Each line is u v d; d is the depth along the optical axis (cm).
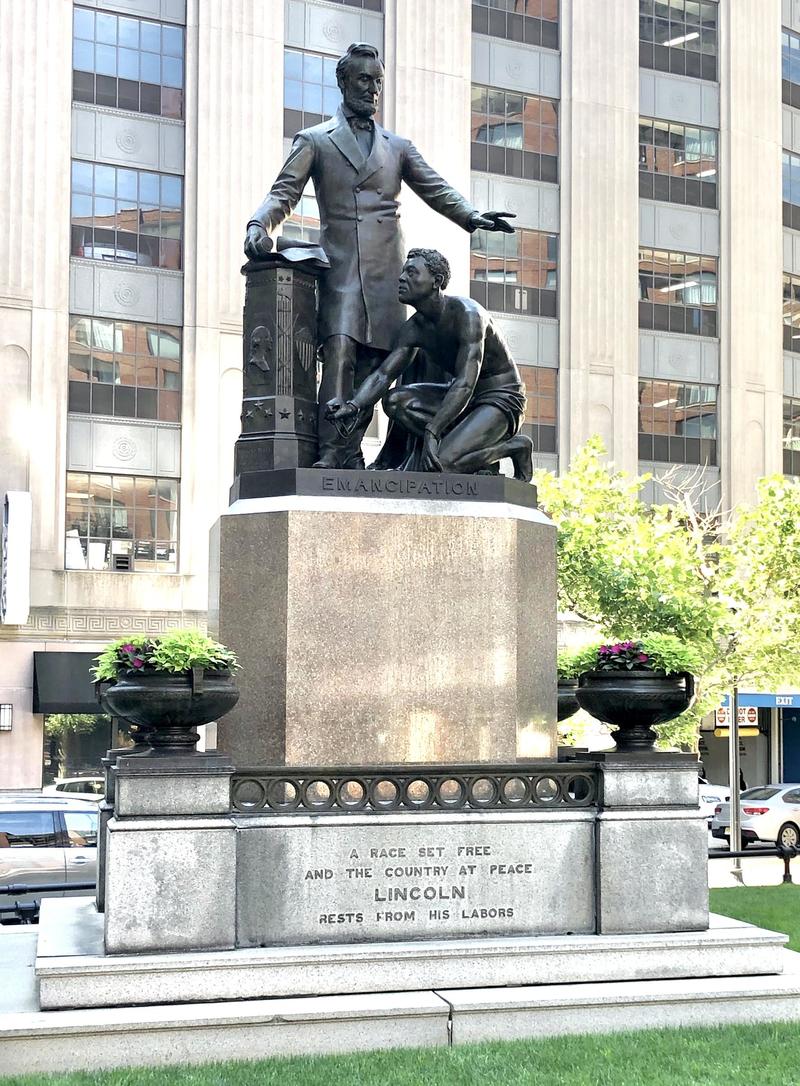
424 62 3197
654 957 743
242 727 803
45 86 2916
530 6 3384
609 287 3422
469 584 819
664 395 3534
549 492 2181
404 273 867
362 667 800
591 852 766
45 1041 643
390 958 707
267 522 808
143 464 2980
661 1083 611
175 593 2969
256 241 861
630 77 3494
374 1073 622
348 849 732
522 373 3322
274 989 691
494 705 814
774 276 3722
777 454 3688
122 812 700
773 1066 640
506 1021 694
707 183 3638
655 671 793
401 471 835
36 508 2859
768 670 2122
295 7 3114
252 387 867
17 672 2839
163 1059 652
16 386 2858
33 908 1070
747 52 3700
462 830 749
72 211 2942
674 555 2084
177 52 3045
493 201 3300
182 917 696
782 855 1500
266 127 3061
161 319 3002
